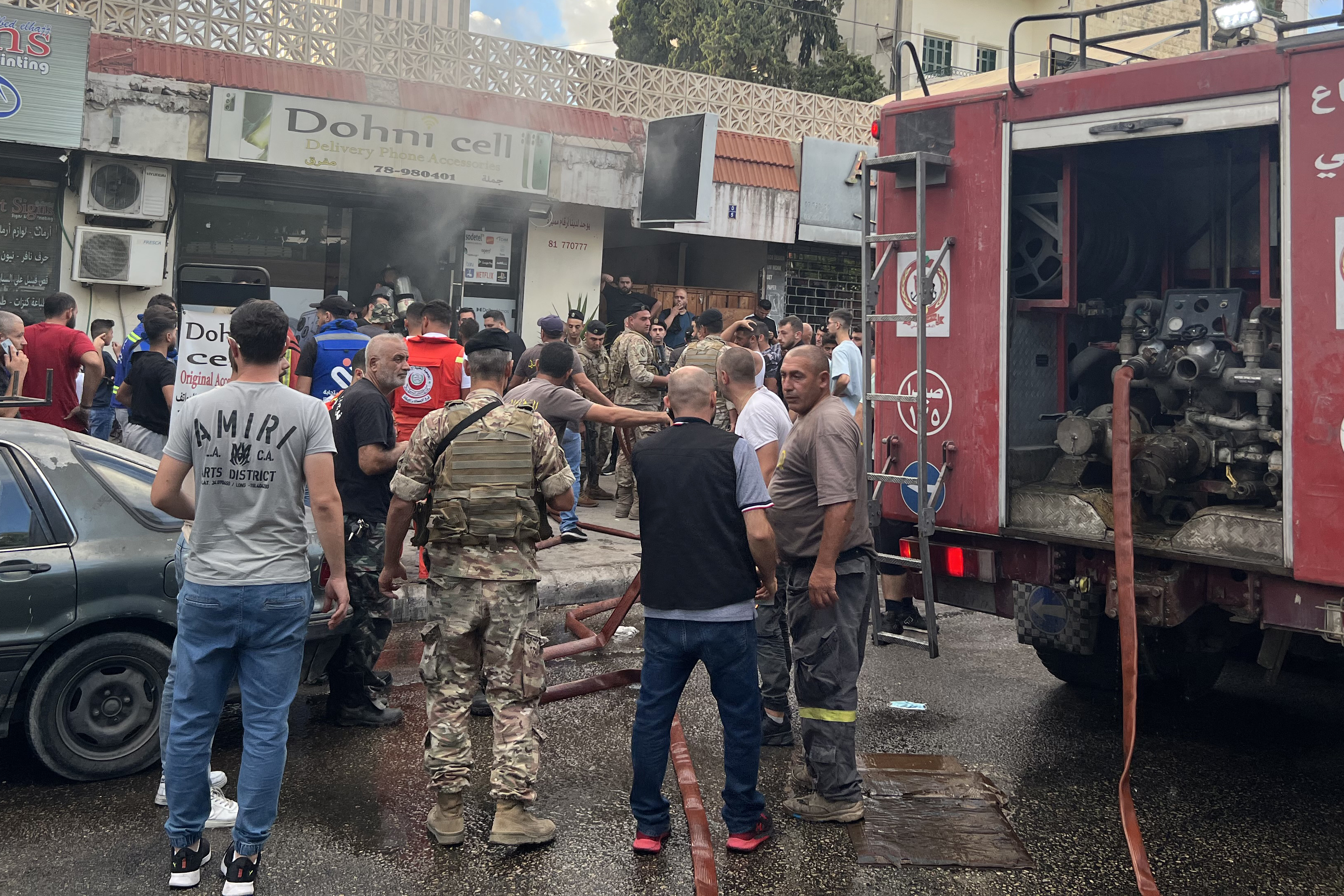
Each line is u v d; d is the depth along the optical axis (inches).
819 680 169.5
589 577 312.5
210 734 143.8
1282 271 171.8
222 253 514.3
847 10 1016.2
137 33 465.7
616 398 401.7
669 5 887.7
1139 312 219.5
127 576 177.5
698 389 162.7
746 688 157.0
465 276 571.8
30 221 462.6
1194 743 209.5
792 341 363.9
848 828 167.3
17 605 169.0
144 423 269.9
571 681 239.3
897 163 219.6
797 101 631.2
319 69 492.4
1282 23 173.9
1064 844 162.7
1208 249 240.2
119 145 455.2
